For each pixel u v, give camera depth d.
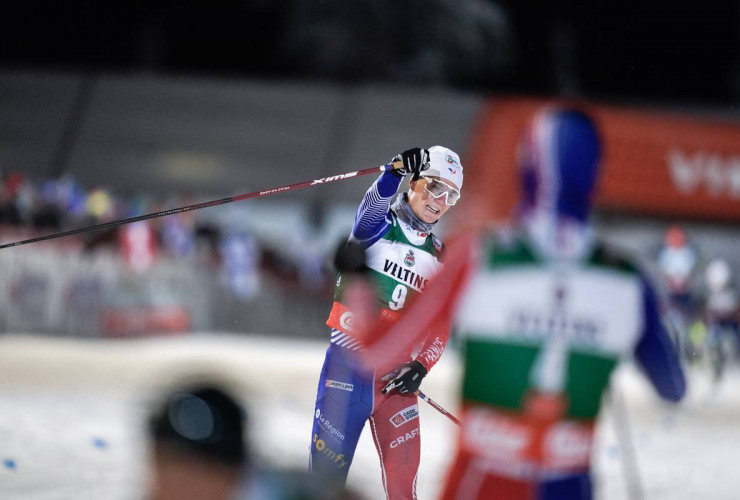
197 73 86.62
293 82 78.56
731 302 50.31
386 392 14.53
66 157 72.62
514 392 8.64
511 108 73.19
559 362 8.62
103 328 55.72
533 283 8.65
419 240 15.09
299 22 87.88
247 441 6.19
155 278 59.03
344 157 73.38
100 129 74.44
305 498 6.16
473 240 8.81
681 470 26.58
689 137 73.69
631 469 10.60
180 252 61.09
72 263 55.44
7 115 75.00
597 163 8.84
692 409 41.84
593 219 8.99
